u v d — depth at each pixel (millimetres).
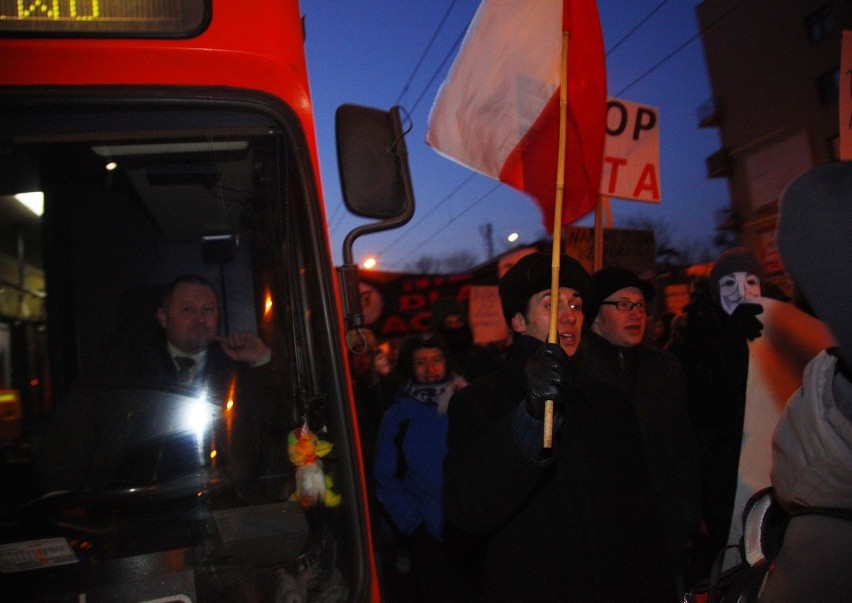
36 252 2447
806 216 1208
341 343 2092
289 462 2240
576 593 2369
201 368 2348
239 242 2734
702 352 4008
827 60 22703
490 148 3486
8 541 1915
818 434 1236
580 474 2463
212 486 2072
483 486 2211
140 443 2176
